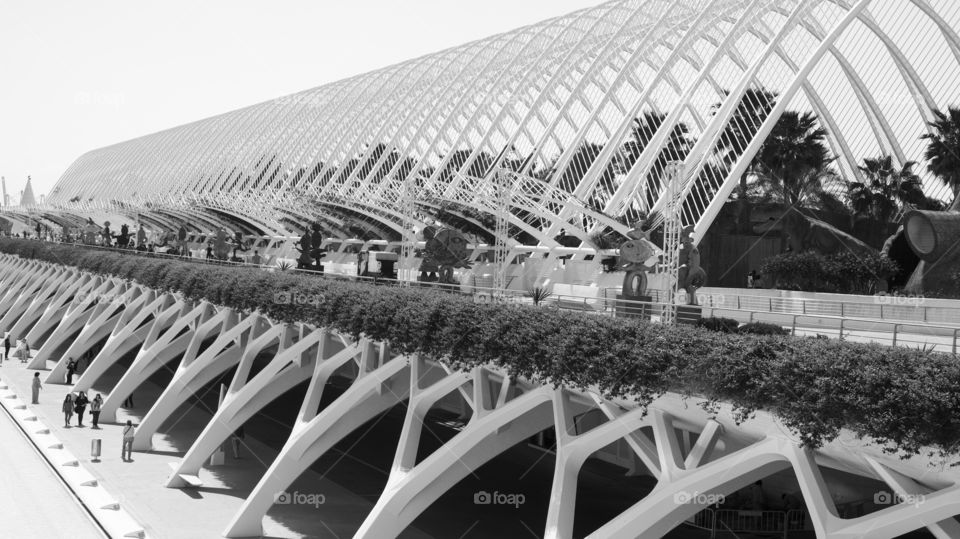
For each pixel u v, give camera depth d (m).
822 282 53.56
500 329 27.06
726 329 26.86
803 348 19.12
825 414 17.64
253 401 45.09
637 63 56.62
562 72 61.09
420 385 34.69
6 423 58.72
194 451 44.16
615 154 57.06
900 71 60.41
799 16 51.97
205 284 53.94
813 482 18.78
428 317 30.69
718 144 52.28
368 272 61.84
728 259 60.12
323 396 65.81
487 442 31.19
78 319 89.00
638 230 36.22
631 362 22.11
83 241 116.88
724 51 52.00
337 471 46.84
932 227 48.22
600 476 42.25
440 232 51.50
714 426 21.97
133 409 63.31
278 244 86.88
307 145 85.75
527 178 48.84
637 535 22.22
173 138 119.06
